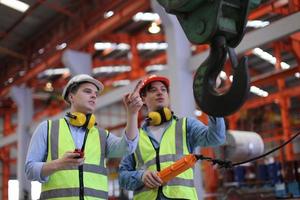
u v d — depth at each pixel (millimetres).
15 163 19578
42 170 2289
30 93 13062
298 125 14070
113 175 10812
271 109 15047
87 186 2439
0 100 15133
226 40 1577
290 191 6148
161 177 2555
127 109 2330
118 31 12031
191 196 2699
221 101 1546
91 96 2623
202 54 6863
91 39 9320
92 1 9250
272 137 14211
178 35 7109
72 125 2604
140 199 2775
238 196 6727
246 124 13375
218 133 2520
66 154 2221
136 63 12164
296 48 9156
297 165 6215
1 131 19250
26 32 11344
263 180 7469
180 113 6859
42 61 11109
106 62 13383
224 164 2406
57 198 2396
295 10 6363
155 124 2916
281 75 8117
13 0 9555
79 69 9680
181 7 1564
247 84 1468
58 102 15016
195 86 1692
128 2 8297
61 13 10109
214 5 1486
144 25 11672
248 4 1513
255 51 11555
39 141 2500
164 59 12109
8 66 13062
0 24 10852
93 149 2553
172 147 2797
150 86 2965
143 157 2848
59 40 10305
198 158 2504
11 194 19156
